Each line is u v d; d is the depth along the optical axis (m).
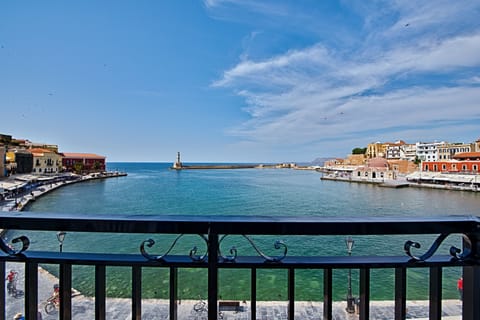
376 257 1.33
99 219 1.23
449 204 40.31
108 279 12.59
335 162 139.12
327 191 56.06
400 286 1.34
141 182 77.69
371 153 119.25
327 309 1.33
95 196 46.81
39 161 73.94
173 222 1.23
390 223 1.20
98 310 1.33
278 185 69.31
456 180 57.06
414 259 1.29
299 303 9.91
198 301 10.14
